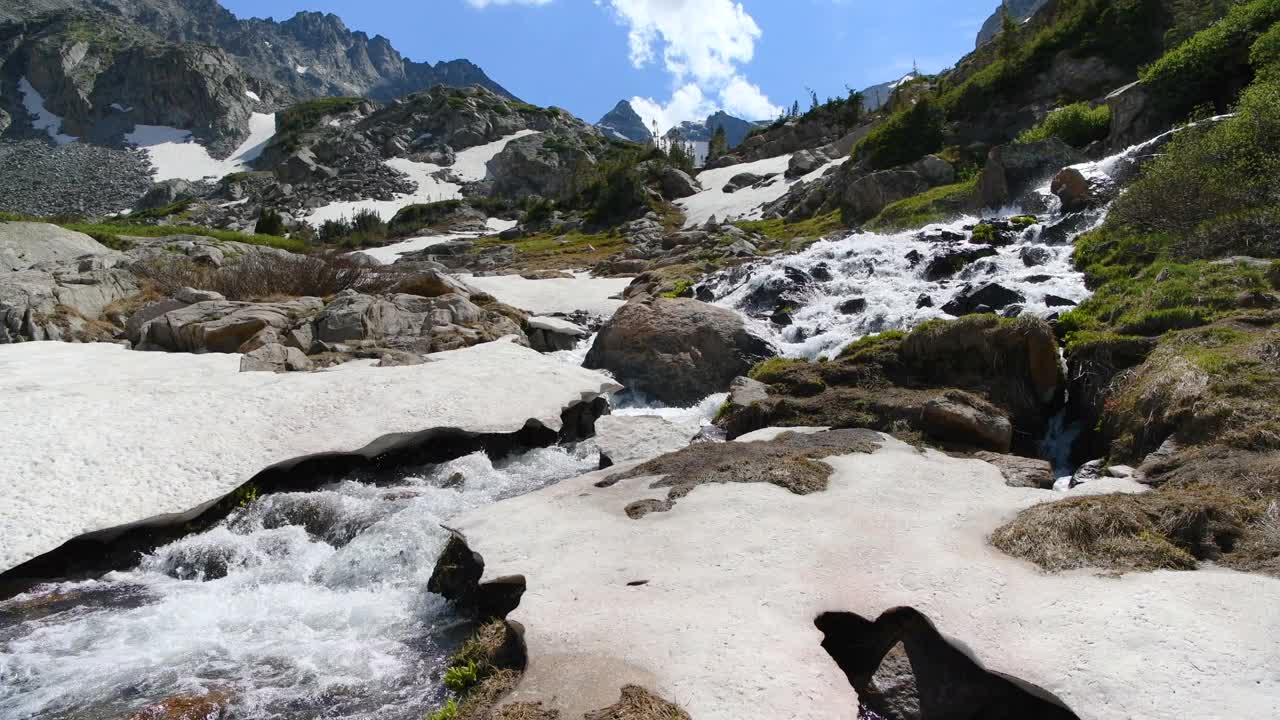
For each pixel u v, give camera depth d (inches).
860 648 225.9
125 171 4940.9
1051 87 1409.9
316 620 294.7
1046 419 450.9
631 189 2380.7
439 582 304.0
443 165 4365.2
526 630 226.2
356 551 340.2
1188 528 250.4
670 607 233.6
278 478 414.3
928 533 273.9
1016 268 661.9
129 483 377.7
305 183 4045.3
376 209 3654.0
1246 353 364.2
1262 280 453.4
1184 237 553.3
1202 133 624.1
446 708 214.7
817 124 2773.1
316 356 620.4
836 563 254.4
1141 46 1321.4
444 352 632.4
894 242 823.1
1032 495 309.9
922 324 494.9
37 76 5664.4
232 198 4069.9
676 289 902.4
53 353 606.5
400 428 447.2
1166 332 424.2
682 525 289.7
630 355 633.0
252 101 6225.4
